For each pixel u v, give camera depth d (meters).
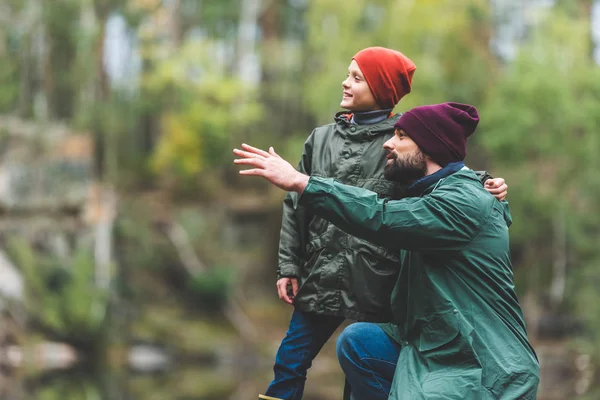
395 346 4.80
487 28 42.53
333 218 4.29
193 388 23.95
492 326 4.33
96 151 38.53
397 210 4.25
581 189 38.56
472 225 4.33
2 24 37.25
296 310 4.97
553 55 37.84
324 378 28.47
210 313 38.41
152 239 39.72
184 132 40.94
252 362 35.66
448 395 4.19
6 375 26.88
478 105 39.41
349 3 36.78
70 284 32.59
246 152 4.32
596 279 34.00
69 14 37.81
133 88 43.97
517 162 37.81
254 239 43.12
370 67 4.86
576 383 28.91
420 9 36.09
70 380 26.03
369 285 4.69
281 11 50.53
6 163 33.06
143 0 41.47
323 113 38.22
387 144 4.63
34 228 32.97
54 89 38.09
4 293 31.11
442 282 4.38
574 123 37.91
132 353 33.94
